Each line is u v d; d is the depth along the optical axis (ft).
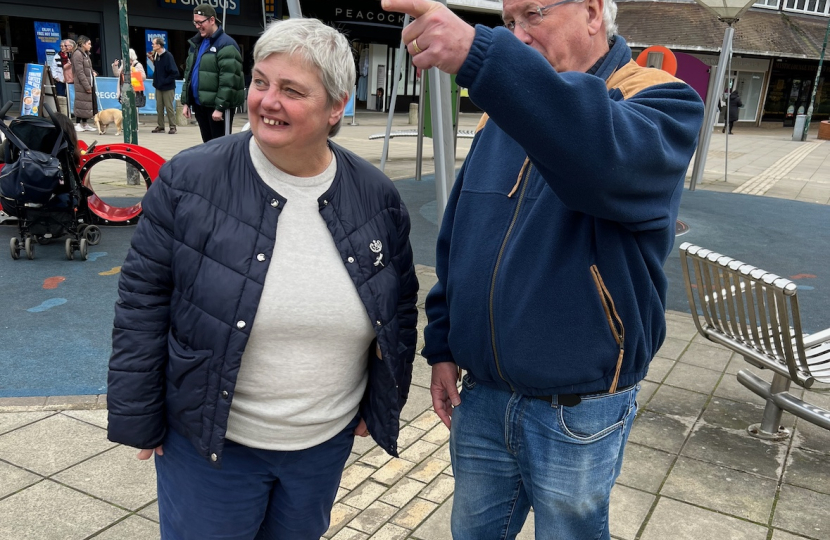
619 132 4.23
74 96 50.34
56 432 10.20
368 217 5.69
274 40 4.80
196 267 5.20
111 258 19.26
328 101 5.02
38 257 19.08
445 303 6.43
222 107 25.13
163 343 5.49
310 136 5.06
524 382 5.41
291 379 5.53
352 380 6.00
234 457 5.70
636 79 5.11
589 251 5.05
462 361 5.87
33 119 18.29
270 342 5.42
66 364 12.69
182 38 69.26
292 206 5.37
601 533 5.72
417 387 12.22
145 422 5.50
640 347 5.31
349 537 8.28
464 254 5.74
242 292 5.18
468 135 37.47
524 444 5.65
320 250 5.43
